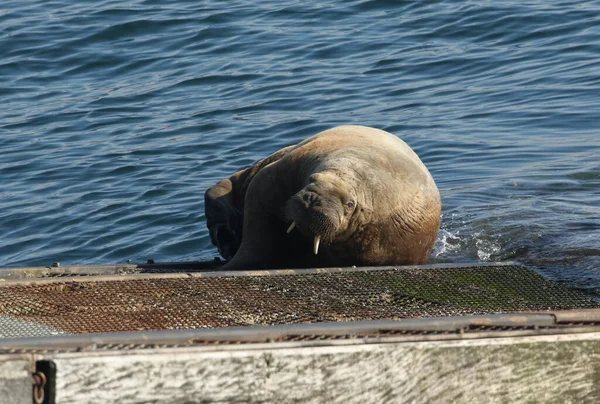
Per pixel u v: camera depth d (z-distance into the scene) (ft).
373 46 234.38
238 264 107.76
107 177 167.73
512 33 233.96
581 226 124.47
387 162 106.01
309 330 60.44
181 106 204.74
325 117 190.80
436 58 222.89
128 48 244.22
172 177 165.37
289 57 231.30
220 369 55.83
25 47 245.45
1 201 159.63
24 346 55.26
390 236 104.47
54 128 196.34
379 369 58.75
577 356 62.44
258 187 110.22
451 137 176.14
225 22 258.16
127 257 134.62
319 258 107.96
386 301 79.97
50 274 100.27
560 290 85.30
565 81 201.46
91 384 53.57
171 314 73.72
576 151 163.84
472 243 120.98
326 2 269.85
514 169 157.28
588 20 235.40
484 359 60.64
